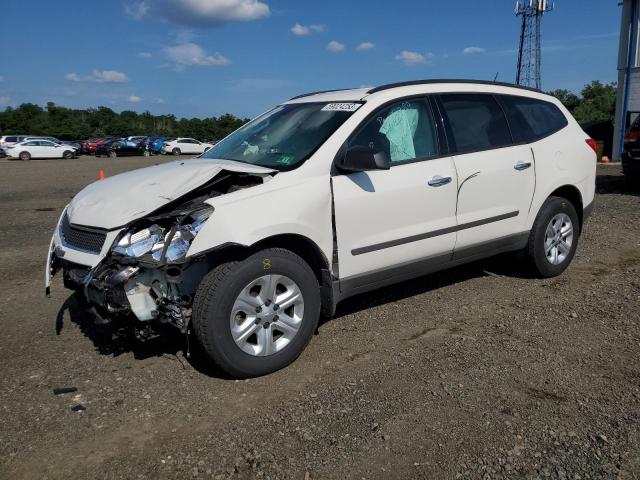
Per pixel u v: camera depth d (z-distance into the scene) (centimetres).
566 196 600
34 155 3872
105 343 452
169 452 307
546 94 600
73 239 403
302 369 400
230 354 372
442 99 499
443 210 477
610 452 296
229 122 8550
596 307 501
